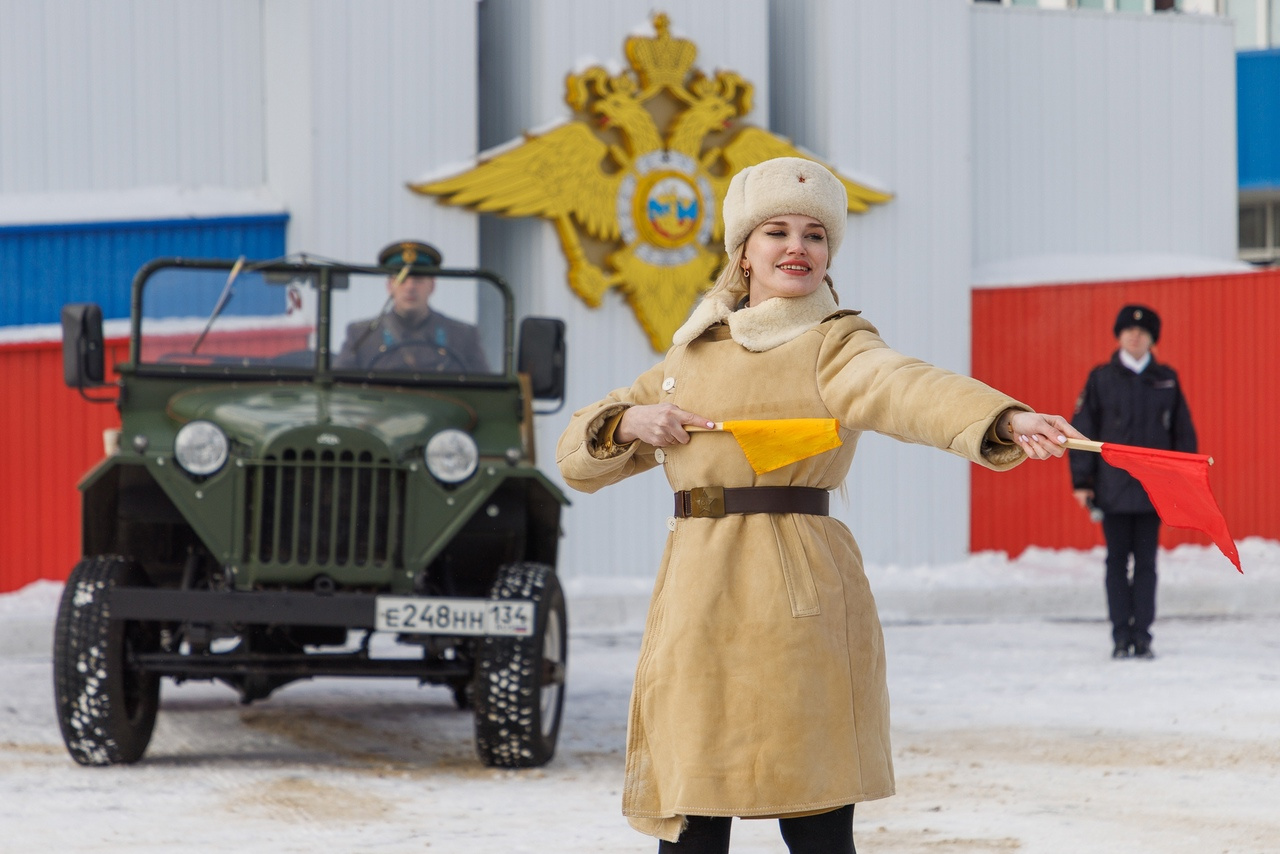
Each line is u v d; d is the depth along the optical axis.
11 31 16.34
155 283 8.57
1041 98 21.11
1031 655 12.28
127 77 16.78
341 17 16.14
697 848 3.65
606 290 16.97
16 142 16.38
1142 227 21.61
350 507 7.62
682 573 3.65
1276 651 12.45
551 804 6.66
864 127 18.23
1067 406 19.55
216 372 8.57
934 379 3.27
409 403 8.38
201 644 7.95
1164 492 3.09
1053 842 5.73
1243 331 19.94
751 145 17.50
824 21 18.16
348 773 7.44
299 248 16.55
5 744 8.33
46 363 15.92
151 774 7.38
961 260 18.61
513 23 17.61
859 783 3.54
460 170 16.45
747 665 3.54
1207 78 21.91
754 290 3.86
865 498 18.08
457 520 7.71
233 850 5.68
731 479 3.65
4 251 16.20
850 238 18.11
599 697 10.30
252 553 7.55
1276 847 5.64
